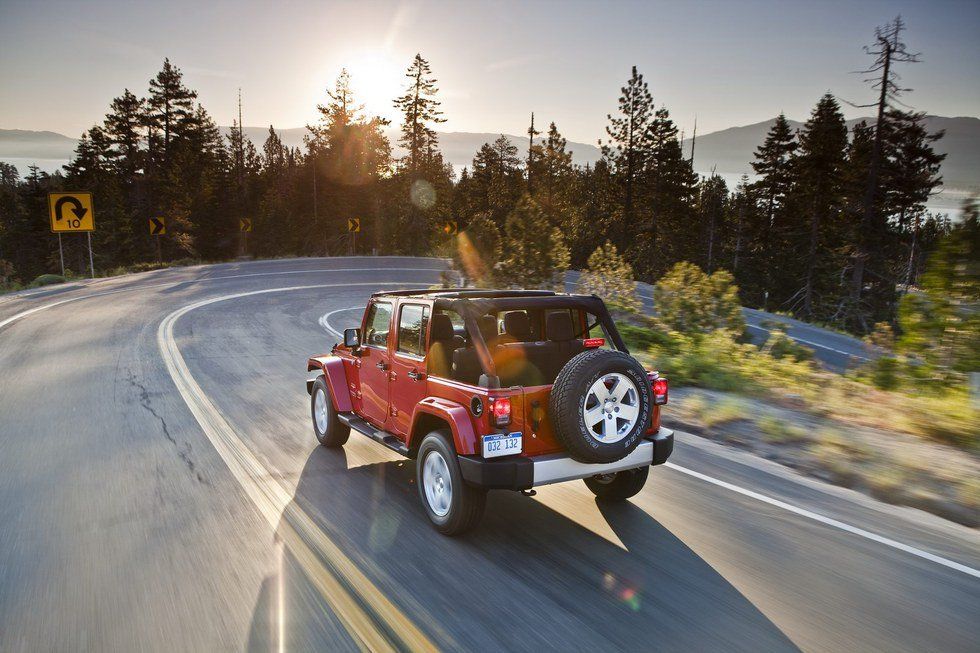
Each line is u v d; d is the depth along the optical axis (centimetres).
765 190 7000
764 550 461
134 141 7456
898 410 851
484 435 448
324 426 718
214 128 9156
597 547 468
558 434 452
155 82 7425
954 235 915
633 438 470
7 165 19600
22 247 8675
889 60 3619
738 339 1692
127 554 457
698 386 1065
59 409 901
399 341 574
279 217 8312
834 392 999
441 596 398
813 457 682
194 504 553
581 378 445
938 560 446
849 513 531
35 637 355
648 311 2386
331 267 4262
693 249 6844
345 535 489
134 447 723
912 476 611
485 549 465
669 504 551
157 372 1166
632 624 366
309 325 1848
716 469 644
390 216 7175
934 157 4444
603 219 6862
